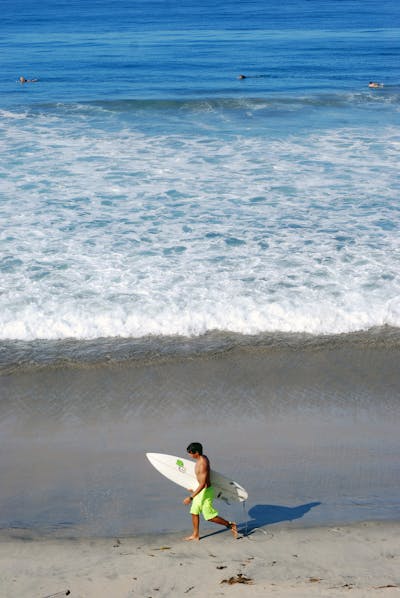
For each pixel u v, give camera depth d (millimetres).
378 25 84375
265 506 9070
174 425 11039
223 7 118562
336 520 8727
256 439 10648
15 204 19406
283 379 12406
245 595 7051
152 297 14766
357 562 7766
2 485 9578
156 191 20516
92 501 9242
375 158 23578
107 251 16766
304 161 23281
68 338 13656
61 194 20203
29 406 11547
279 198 19984
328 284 15281
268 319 14164
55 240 17297
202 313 14266
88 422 11117
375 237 17453
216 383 12258
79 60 52812
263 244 17141
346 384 12258
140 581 7426
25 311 14242
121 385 12172
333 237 17484
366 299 14742
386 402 11719
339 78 43219
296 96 35094
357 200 19812
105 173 22016
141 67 48562
